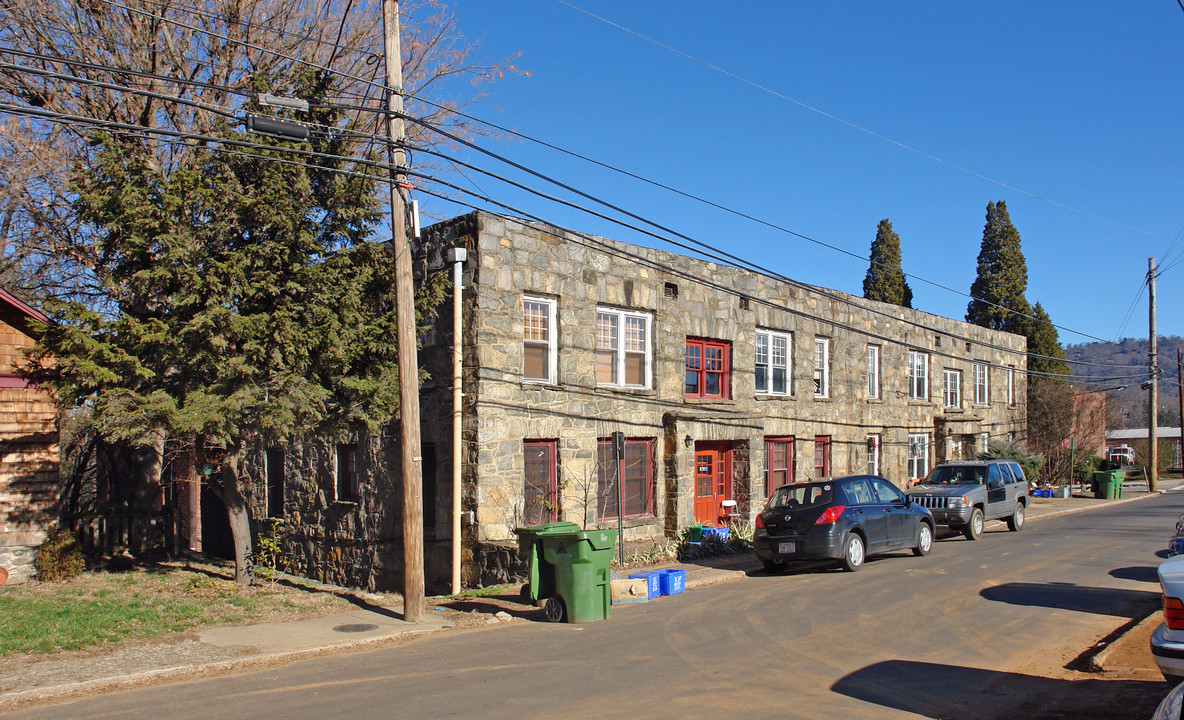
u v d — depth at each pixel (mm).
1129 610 10984
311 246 12312
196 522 21562
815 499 14859
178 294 11336
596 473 16562
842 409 23719
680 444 18078
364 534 17266
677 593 13133
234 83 18250
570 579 11094
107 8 16688
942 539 20141
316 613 11727
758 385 21250
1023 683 7738
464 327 14984
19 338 14711
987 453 31375
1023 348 35625
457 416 14641
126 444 18000
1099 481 33562
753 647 9266
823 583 13508
